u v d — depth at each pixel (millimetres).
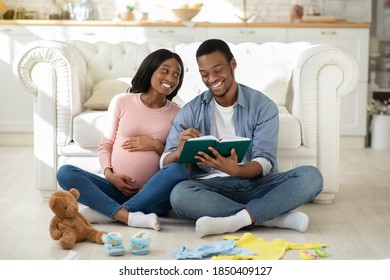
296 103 5414
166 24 8117
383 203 5398
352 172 6711
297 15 8445
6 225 4727
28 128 8195
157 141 4844
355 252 4137
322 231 4574
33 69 5395
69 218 4285
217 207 4469
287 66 5844
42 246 4250
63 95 5367
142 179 4828
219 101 4688
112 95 5734
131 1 8789
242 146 4387
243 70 5945
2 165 6941
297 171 4547
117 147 4871
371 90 8406
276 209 4445
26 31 8102
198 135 4477
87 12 8281
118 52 6184
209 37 8148
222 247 4082
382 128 8164
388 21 8516
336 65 5305
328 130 5309
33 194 5672
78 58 5797
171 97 5008
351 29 8133
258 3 8805
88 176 4723
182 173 4559
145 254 4070
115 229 4566
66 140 5371
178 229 4586
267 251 4047
